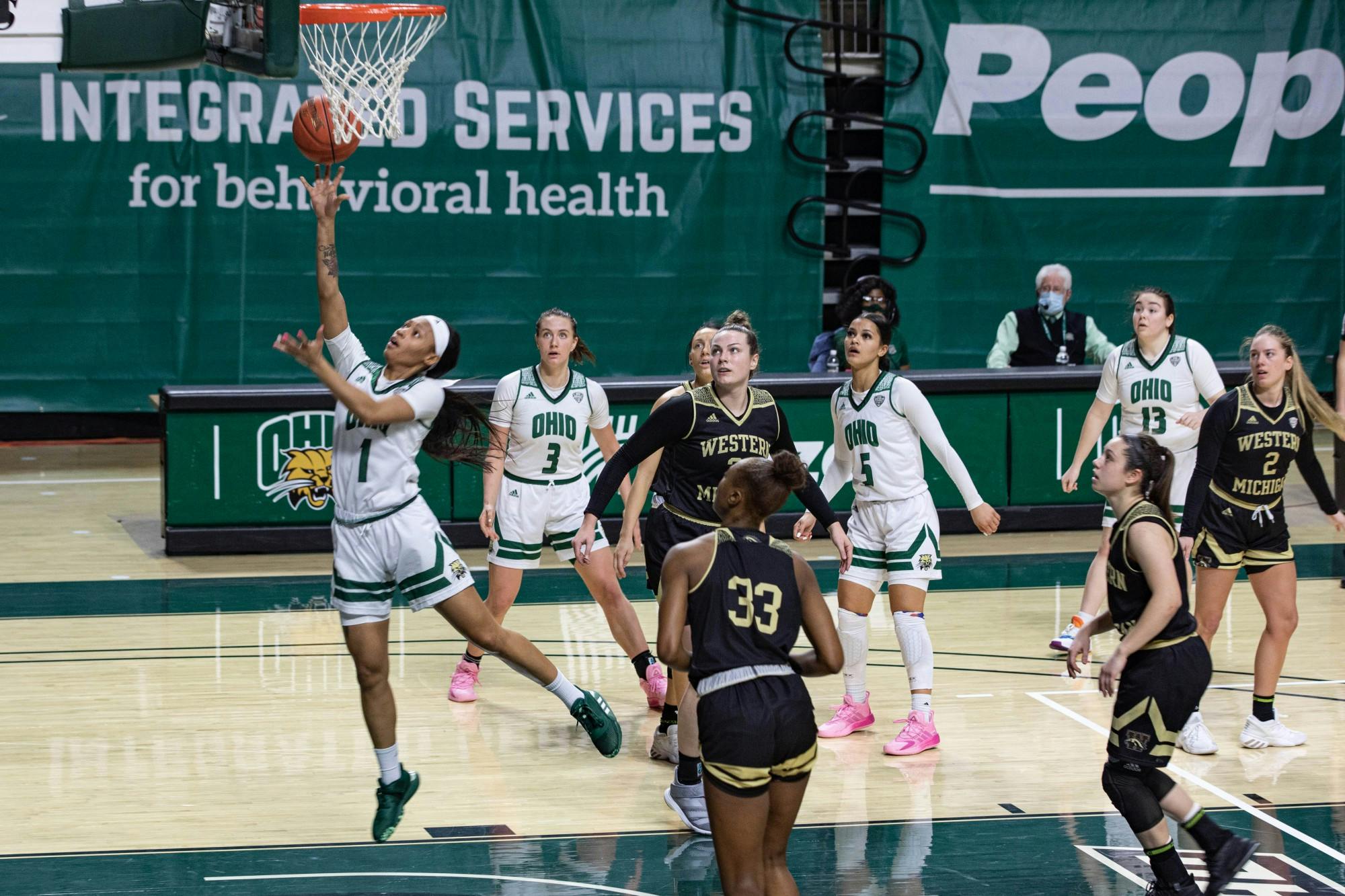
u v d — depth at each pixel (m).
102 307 23.22
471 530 18.17
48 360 23.16
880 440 11.23
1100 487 8.52
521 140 24.02
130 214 23.14
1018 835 9.51
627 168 24.31
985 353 25.16
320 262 8.93
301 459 17.73
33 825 9.53
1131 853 9.20
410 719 11.96
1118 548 8.45
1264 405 10.94
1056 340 19.92
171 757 10.90
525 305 24.28
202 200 23.27
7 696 12.33
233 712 11.98
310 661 13.45
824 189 24.81
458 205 23.95
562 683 9.64
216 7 12.92
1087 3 24.78
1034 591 16.33
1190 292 25.50
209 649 13.80
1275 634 11.23
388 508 8.76
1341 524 11.24
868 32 24.17
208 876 8.73
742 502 7.55
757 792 7.25
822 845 9.32
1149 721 8.30
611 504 18.27
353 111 10.56
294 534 17.77
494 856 9.10
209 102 23.14
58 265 23.03
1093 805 10.06
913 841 9.39
